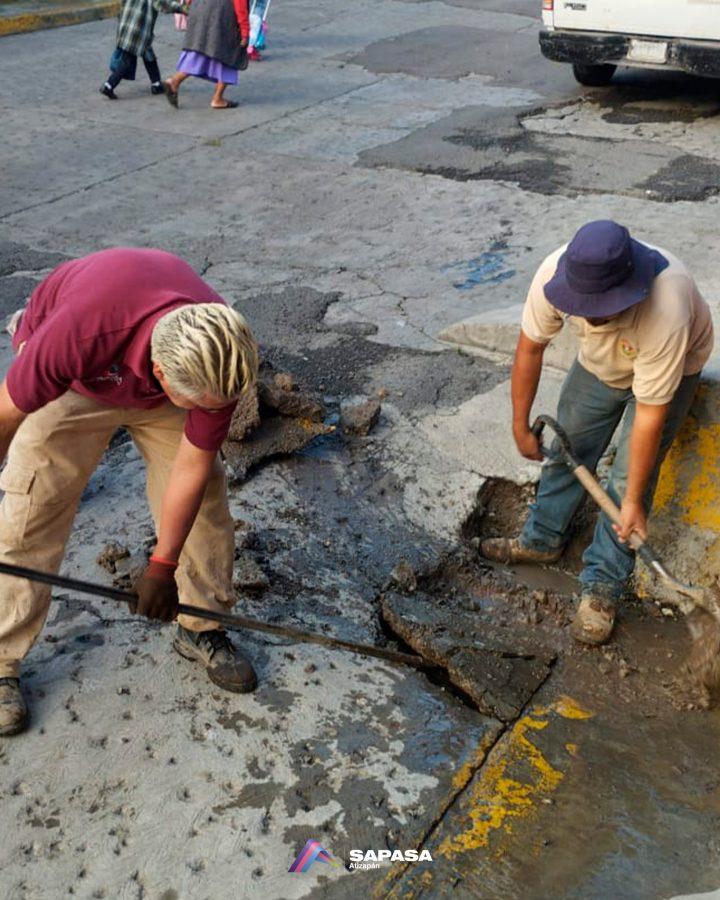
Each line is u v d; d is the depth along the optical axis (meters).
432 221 7.01
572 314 3.07
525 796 3.10
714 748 3.31
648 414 3.24
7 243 6.81
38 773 3.05
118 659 3.44
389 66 11.03
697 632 3.54
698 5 8.52
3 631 3.12
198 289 2.73
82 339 2.55
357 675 3.47
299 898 2.75
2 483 3.01
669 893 2.83
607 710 3.45
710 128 8.64
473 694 3.43
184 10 9.52
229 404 2.68
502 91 9.96
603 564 3.72
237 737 3.20
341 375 5.14
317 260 6.47
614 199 7.19
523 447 3.74
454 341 5.40
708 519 3.92
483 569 4.04
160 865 2.81
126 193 7.65
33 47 12.15
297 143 8.66
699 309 3.27
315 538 4.08
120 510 4.17
